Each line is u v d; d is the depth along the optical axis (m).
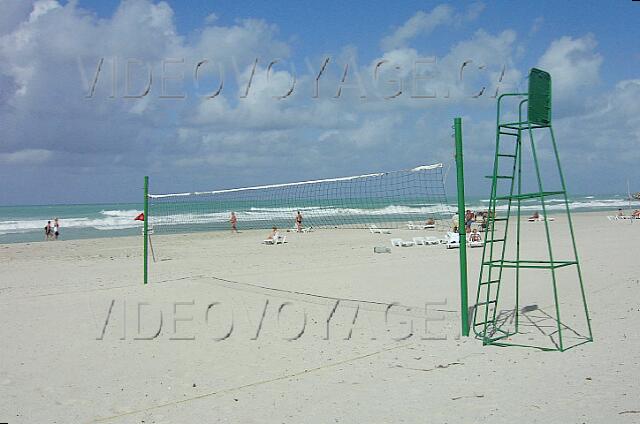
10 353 6.41
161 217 40.94
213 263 15.73
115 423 4.27
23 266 16.45
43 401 4.82
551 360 5.50
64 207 71.75
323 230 29.23
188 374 5.48
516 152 6.67
